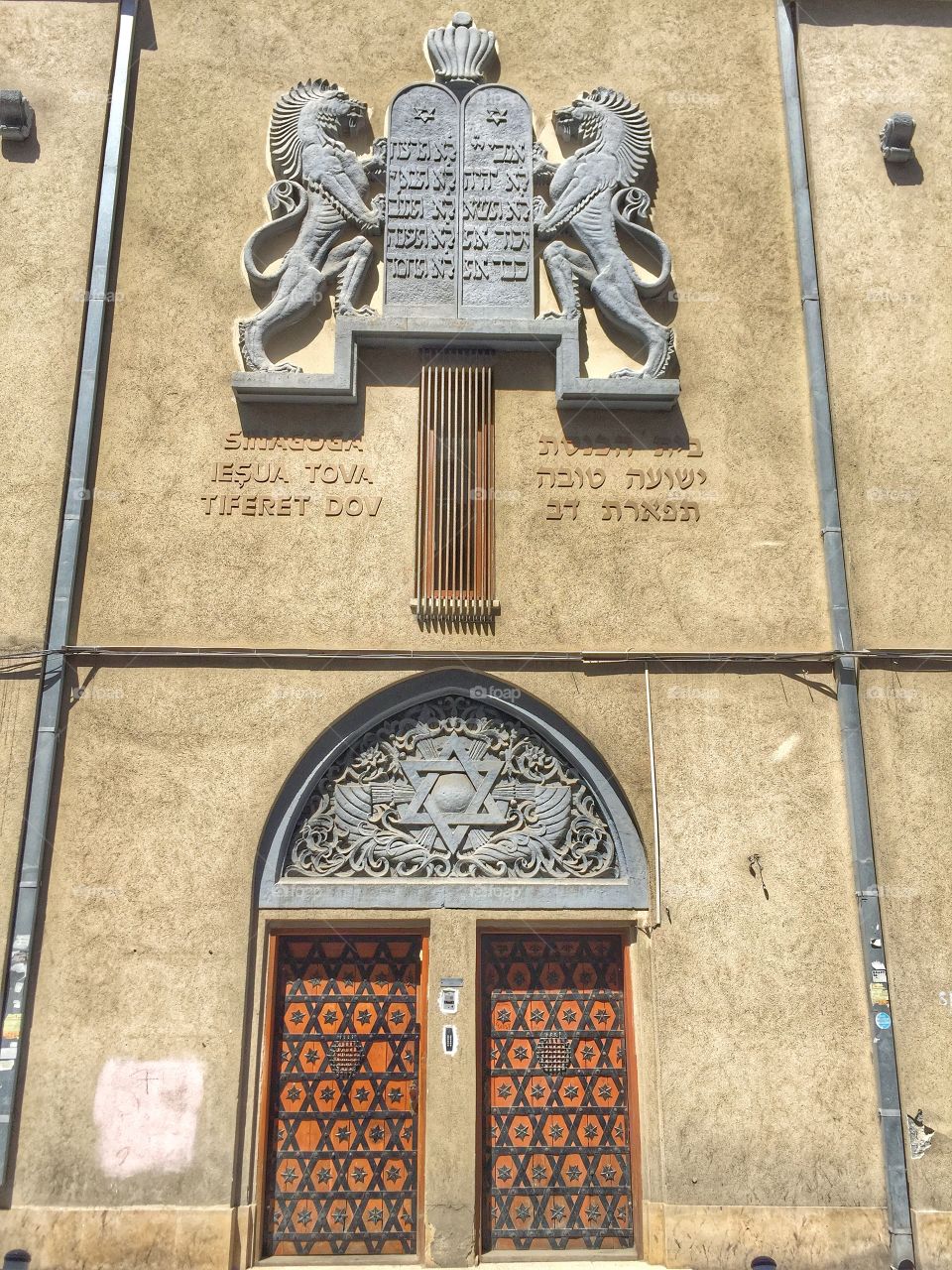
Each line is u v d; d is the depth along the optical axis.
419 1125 7.50
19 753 7.73
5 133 8.98
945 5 9.84
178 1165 7.12
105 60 9.30
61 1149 7.11
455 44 9.52
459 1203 7.20
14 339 8.57
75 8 9.44
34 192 8.93
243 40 9.51
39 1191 7.03
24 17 9.38
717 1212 7.14
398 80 9.52
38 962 7.42
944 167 9.41
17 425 8.39
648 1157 7.35
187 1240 6.95
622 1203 7.43
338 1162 7.43
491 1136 7.51
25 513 8.20
